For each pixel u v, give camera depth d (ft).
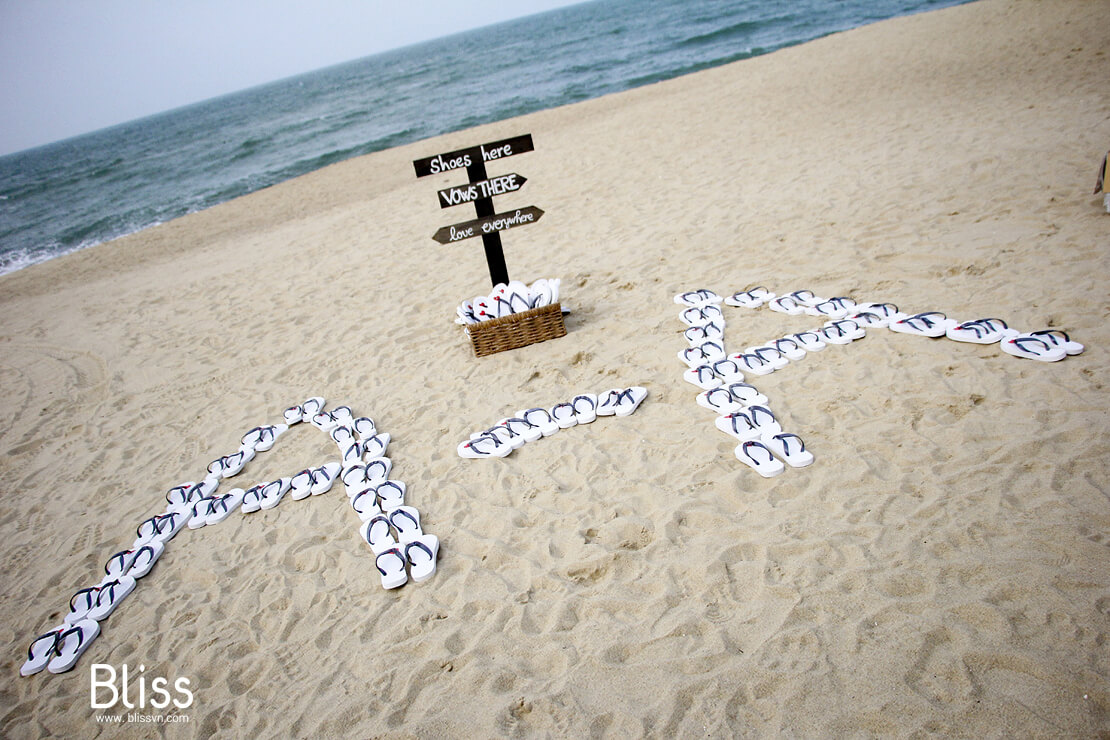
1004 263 16.11
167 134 198.29
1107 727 6.55
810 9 112.27
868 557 9.05
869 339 14.58
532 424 14.08
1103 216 17.07
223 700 9.27
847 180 25.08
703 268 20.53
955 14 57.36
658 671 8.13
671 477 11.62
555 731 7.68
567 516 11.23
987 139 25.45
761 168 29.84
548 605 9.51
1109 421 10.45
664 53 103.14
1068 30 40.37
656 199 29.27
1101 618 7.55
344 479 13.69
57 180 125.49
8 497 16.43
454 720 8.12
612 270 22.13
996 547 8.73
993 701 6.97
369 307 24.22
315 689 9.05
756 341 15.71
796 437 11.61
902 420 11.75
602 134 48.06
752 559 9.54
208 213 55.47
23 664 10.79
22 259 58.29
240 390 19.69
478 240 29.63
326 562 11.52
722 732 7.26
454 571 10.61
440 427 15.05
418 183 47.44
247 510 13.47
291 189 57.52
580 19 284.41
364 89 171.42
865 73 44.80
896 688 7.30
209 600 11.29
